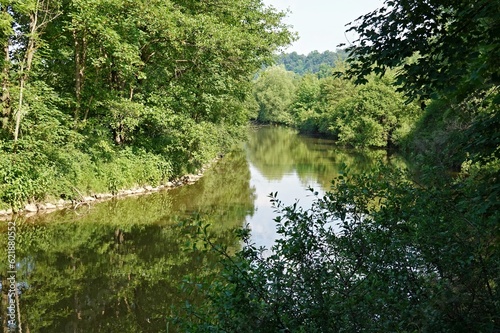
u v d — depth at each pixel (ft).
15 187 42.50
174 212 48.29
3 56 44.52
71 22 49.80
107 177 54.90
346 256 12.32
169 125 64.13
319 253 12.35
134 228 41.06
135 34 53.47
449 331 10.32
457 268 11.52
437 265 11.75
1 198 42.22
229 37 59.62
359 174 13.80
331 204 12.78
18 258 31.81
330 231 12.63
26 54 44.62
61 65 56.80
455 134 15.02
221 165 95.04
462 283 11.39
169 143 67.41
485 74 12.81
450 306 10.66
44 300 25.32
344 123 147.13
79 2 45.65
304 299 11.27
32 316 23.25
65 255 33.12
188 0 64.03
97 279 28.60
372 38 14.01
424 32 13.48
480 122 12.82
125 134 63.41
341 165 13.42
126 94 61.31
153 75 63.52
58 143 49.57
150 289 26.94
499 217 11.31
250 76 73.67
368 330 10.83
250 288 11.19
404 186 13.60
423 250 11.98
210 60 62.49
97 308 24.35
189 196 58.59
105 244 36.06
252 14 69.92
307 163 99.35
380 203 13.17
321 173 82.84
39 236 37.35
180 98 64.49
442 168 14.34
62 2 49.44
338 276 12.16
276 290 11.09
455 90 13.55
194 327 13.00
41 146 45.60
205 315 13.21
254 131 214.28
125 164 58.34
